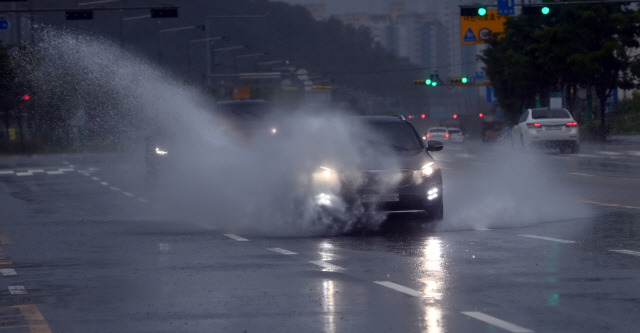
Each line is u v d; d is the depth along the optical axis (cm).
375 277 1881
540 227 2697
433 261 2084
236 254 2277
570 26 10988
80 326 1480
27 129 11019
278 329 1417
